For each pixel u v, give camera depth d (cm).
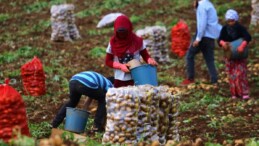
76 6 4572
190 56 2578
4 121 1300
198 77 2812
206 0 2497
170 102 1455
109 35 3700
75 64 3022
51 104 2280
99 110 1697
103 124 1717
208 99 2311
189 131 1859
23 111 1338
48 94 2425
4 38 3594
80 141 1409
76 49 3325
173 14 4197
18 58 3117
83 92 1653
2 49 3319
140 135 1396
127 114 1381
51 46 3391
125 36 1617
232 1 4406
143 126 1398
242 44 2264
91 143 1378
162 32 3059
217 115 2084
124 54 1623
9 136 1298
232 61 2325
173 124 1481
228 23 2272
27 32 3775
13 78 2733
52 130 1609
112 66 1631
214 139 1753
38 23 4025
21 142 1119
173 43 3247
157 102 1422
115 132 1389
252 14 3766
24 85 2409
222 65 2959
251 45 3316
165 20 4059
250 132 1842
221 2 4422
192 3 4428
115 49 1628
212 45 2523
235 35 2281
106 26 3956
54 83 2641
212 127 1908
